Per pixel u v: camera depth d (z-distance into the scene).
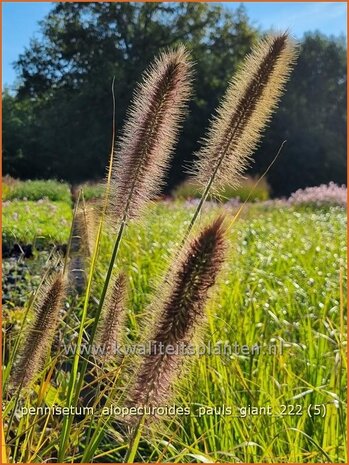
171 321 2.27
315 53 33.84
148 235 8.92
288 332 4.75
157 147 2.71
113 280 3.07
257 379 4.03
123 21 27.91
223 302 4.93
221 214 2.23
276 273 6.67
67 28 28.06
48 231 9.28
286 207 16.39
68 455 3.49
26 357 2.82
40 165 27.88
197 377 3.86
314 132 30.69
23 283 6.08
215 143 2.83
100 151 26.23
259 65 2.79
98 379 2.85
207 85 27.09
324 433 3.29
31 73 28.61
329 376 4.14
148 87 2.73
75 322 4.20
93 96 26.27
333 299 5.35
